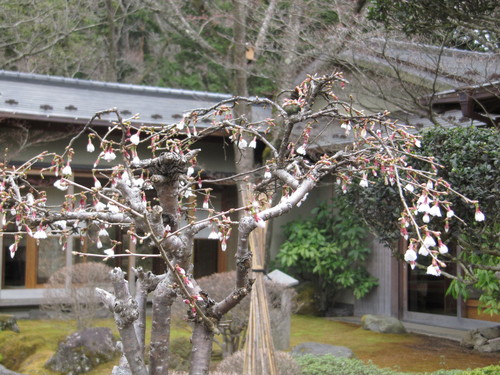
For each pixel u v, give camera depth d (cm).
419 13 511
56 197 802
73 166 791
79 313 666
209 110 280
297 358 515
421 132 442
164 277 259
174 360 562
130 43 1622
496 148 397
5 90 805
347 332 800
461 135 417
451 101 654
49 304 700
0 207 235
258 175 826
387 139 277
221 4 1130
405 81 708
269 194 312
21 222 232
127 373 275
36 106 779
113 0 1393
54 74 1379
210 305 249
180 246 239
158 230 228
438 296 820
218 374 432
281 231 999
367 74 739
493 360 636
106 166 810
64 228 263
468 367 605
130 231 250
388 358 649
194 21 1144
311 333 791
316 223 957
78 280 675
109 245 838
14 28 1127
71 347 579
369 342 734
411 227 437
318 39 743
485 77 595
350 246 927
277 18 863
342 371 479
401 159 255
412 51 674
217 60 924
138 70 1517
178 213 255
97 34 1475
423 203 227
